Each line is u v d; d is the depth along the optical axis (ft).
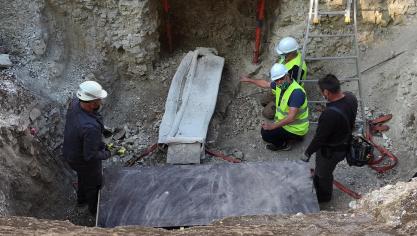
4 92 18.08
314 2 21.08
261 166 18.06
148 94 23.07
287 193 16.96
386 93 21.03
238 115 22.35
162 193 17.16
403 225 11.98
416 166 18.78
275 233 12.07
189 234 12.17
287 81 18.72
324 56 22.02
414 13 21.15
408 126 19.62
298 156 20.35
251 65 23.62
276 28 22.57
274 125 19.12
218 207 16.57
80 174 16.65
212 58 23.39
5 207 15.20
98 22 21.90
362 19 21.44
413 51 20.53
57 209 18.04
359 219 12.87
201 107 21.40
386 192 13.91
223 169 18.04
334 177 19.04
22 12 21.08
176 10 24.58
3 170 15.92
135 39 22.07
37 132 18.75
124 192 17.22
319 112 21.50
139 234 12.25
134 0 21.26
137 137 21.56
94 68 22.45
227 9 24.54
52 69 21.13
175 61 24.07
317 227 12.42
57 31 21.83
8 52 20.74
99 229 12.62
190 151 19.65
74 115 15.81
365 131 19.95
